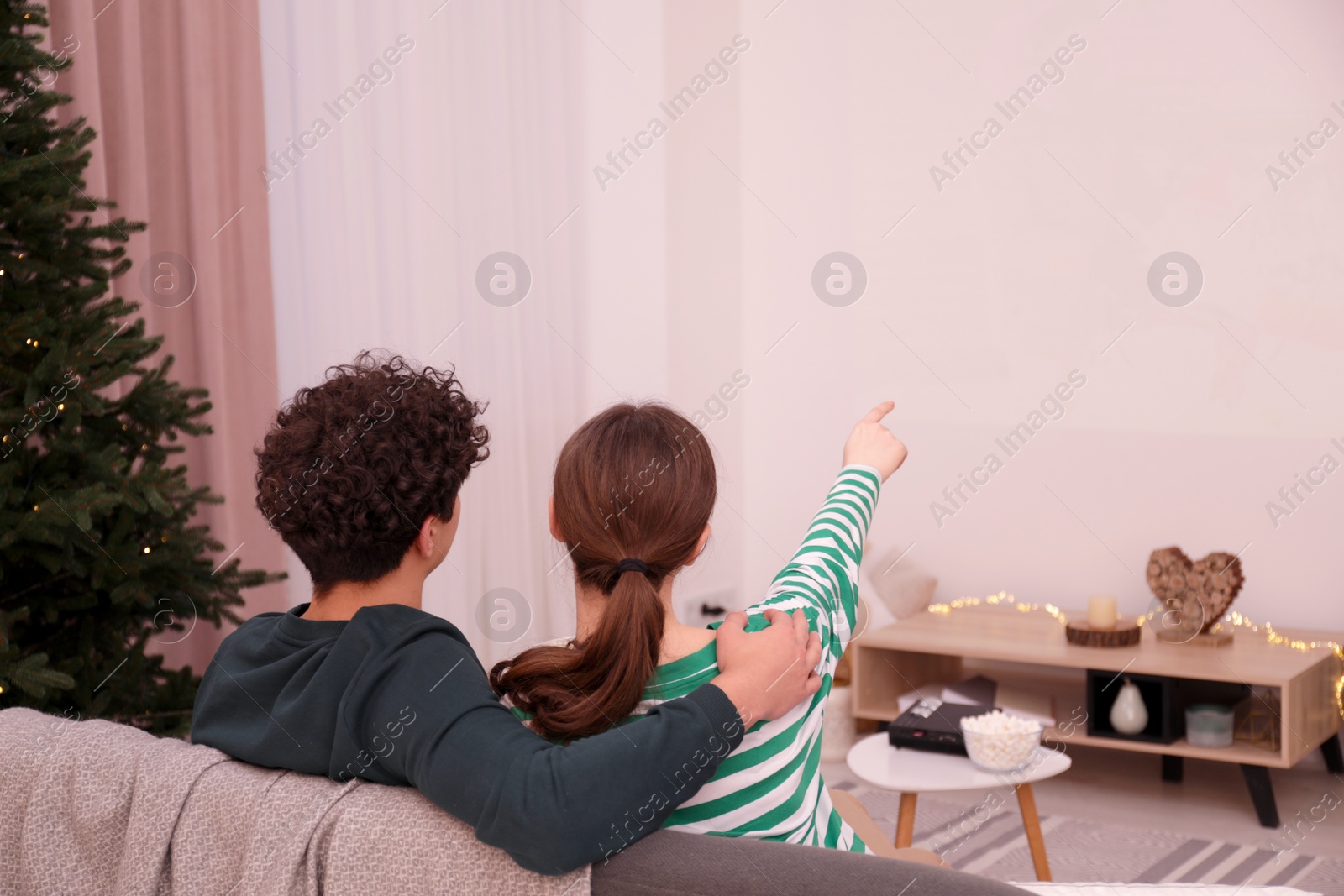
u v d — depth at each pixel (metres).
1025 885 1.22
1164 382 3.53
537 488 3.69
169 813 0.95
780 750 0.93
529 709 0.94
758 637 0.90
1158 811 2.92
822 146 4.13
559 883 0.81
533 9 3.68
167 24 2.57
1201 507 3.49
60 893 0.99
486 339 3.49
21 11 1.66
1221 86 3.38
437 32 3.29
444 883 0.84
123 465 1.67
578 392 3.88
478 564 3.48
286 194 2.88
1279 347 3.35
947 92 3.86
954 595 3.91
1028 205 3.73
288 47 2.88
